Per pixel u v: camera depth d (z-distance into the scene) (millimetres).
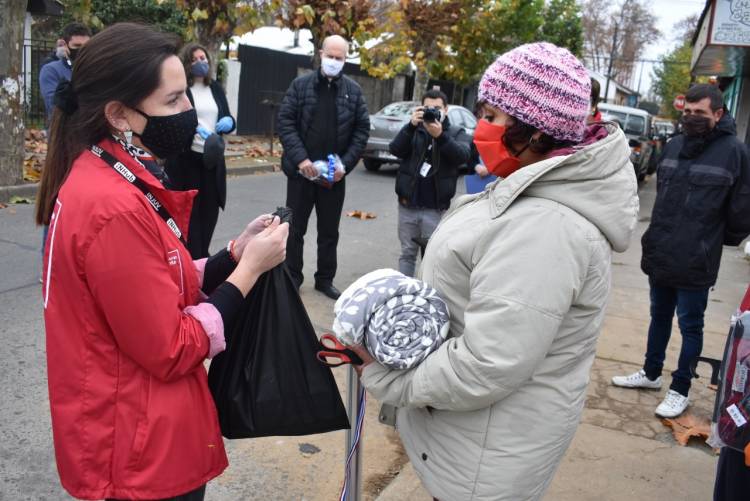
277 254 1684
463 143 4977
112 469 1485
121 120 1508
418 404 1545
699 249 3420
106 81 1454
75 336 1455
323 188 5113
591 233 1452
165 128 1535
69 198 1425
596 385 4055
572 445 3297
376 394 1628
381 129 12617
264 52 17031
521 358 1397
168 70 1506
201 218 5012
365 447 3252
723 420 1856
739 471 2018
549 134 1514
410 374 1561
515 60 1523
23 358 3811
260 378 1710
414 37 17781
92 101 1470
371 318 1588
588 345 1580
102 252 1380
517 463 1544
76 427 1477
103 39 1478
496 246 1449
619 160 1496
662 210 3555
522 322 1392
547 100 1482
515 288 1402
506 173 1640
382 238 7672
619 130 1555
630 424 3574
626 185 1506
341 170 4961
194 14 10422
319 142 5020
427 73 18625
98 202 1395
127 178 1476
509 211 1475
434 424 1640
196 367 1539
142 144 1560
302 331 1766
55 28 15836
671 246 3496
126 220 1395
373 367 1631
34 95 13445
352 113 5078
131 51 1463
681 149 3520
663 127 28781
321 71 4988
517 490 1557
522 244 1423
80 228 1394
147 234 1426
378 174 12992
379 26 16188
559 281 1406
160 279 1438
